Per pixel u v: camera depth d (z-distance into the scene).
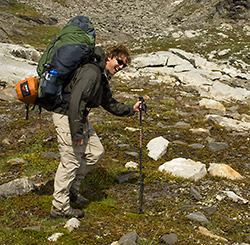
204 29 32.19
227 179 6.75
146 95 14.32
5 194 5.75
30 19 32.03
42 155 7.70
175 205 5.77
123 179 6.60
